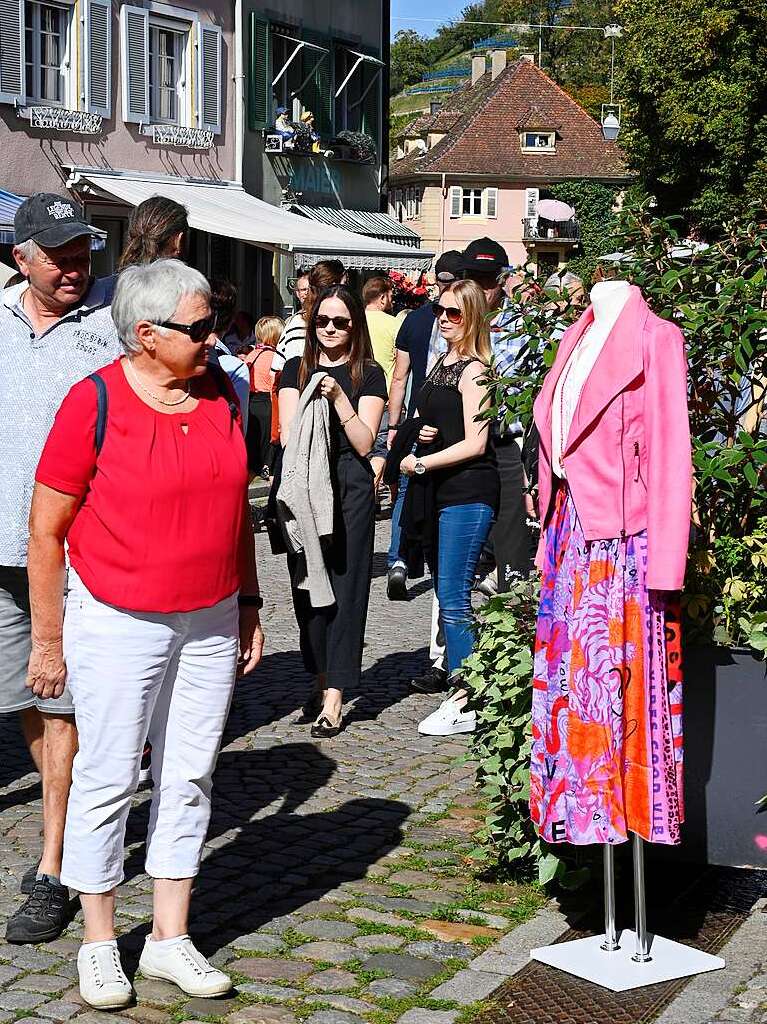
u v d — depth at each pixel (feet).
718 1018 13.17
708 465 15.30
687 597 15.05
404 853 17.80
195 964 13.82
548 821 14.46
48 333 16.63
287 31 88.17
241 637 14.80
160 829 13.97
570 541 14.11
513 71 255.70
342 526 23.36
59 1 67.87
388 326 40.04
